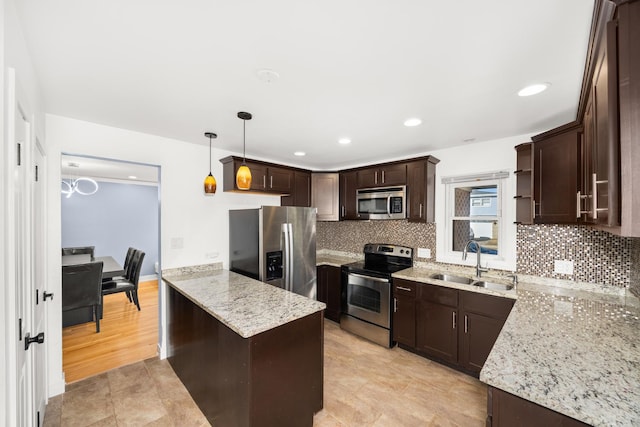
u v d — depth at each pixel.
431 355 2.78
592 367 1.11
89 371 2.58
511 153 2.76
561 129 1.91
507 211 2.80
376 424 1.93
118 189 6.15
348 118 2.26
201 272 3.08
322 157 3.71
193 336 2.16
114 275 4.04
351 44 1.28
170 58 1.41
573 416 0.86
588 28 1.14
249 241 3.02
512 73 1.54
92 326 3.68
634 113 0.78
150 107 2.05
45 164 2.02
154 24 1.15
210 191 2.72
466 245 2.93
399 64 1.46
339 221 4.35
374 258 3.88
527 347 1.29
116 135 2.53
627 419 0.82
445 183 3.24
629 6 0.78
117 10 1.07
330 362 2.76
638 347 1.29
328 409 2.07
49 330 2.18
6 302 0.98
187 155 3.02
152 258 6.50
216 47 1.32
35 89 1.54
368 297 3.26
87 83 1.68
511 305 2.27
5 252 0.96
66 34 1.22
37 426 1.63
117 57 1.40
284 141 2.95
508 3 1.03
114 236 6.10
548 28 1.16
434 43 1.27
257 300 2.04
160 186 2.84
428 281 2.77
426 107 2.03
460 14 1.08
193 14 1.09
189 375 2.23
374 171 3.59
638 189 0.77
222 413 1.76
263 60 1.43
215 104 1.99
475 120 2.29
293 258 3.17
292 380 1.76
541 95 1.82
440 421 1.96
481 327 2.43
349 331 3.47
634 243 2.06
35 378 1.57
